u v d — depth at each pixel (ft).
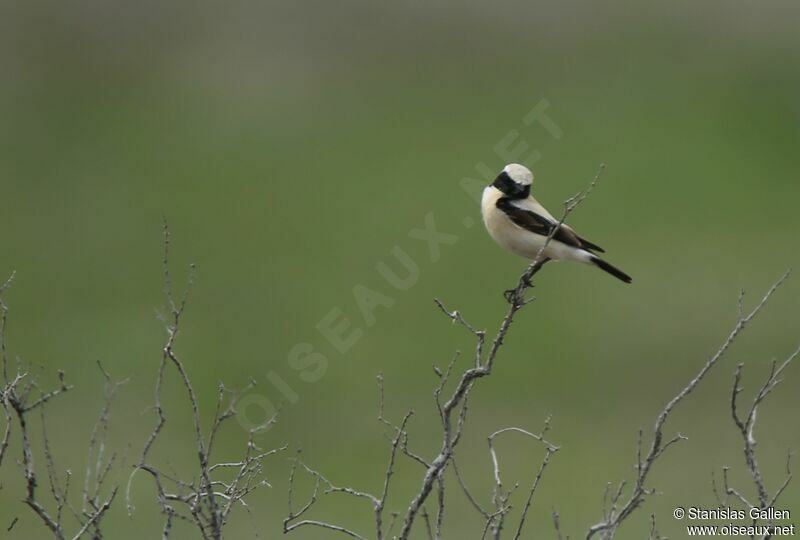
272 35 110.83
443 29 109.60
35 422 53.36
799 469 50.08
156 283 78.23
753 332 68.49
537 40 106.42
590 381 64.18
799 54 102.06
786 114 94.53
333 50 108.27
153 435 18.78
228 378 65.77
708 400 61.98
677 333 69.10
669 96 96.89
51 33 111.14
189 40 110.22
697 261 76.23
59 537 18.40
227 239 83.10
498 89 99.81
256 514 47.85
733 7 108.06
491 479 51.08
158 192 89.15
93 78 106.52
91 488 45.98
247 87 104.53
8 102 101.81
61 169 93.50
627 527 42.91
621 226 80.84
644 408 61.31
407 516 18.51
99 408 58.70
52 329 71.82
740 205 82.53
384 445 57.21
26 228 85.71
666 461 52.26
